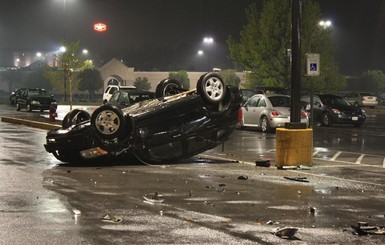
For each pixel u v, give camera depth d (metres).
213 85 14.22
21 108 46.94
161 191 10.51
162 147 14.11
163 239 7.21
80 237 7.27
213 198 9.88
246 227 7.86
